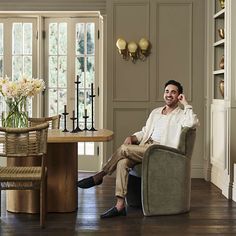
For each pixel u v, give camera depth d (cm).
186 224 409
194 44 657
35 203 447
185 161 450
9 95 429
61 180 450
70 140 410
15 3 679
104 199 512
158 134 472
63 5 680
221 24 616
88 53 711
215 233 380
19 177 380
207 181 634
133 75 658
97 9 681
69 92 715
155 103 659
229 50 520
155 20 657
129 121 662
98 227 398
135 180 475
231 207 478
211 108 618
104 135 424
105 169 456
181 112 469
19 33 713
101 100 706
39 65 712
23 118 443
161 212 441
